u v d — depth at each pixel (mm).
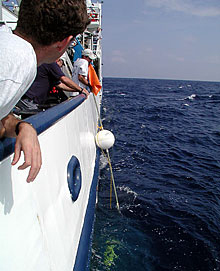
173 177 6250
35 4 981
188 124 14586
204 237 3910
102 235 3828
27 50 875
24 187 1417
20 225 1306
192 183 5934
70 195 2406
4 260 1109
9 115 1050
